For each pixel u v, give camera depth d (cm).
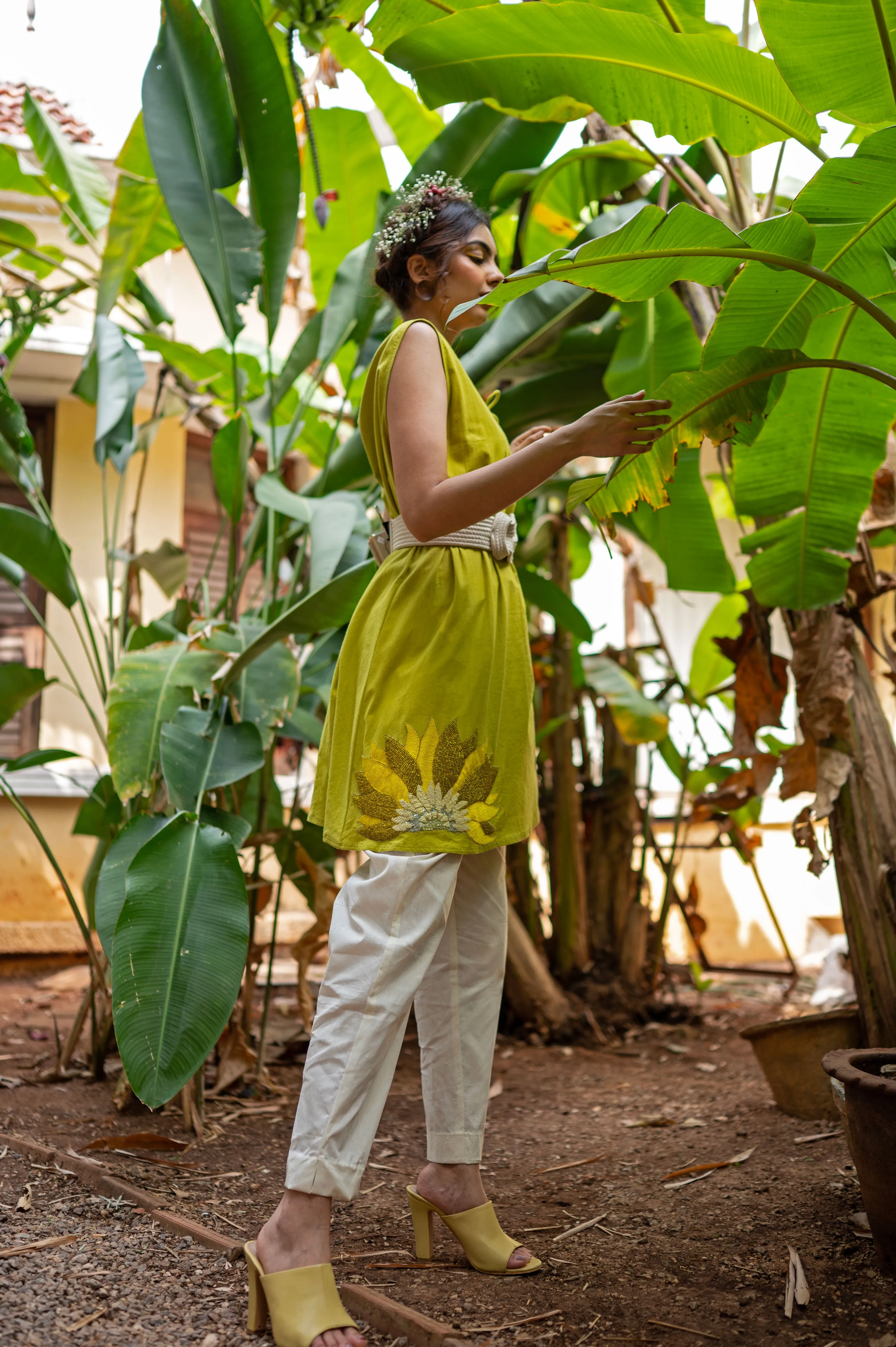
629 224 150
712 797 306
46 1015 375
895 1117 145
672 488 294
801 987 444
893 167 153
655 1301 143
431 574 147
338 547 240
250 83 256
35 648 526
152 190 302
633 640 566
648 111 200
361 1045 135
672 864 386
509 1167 213
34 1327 132
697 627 571
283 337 554
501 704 148
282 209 271
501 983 163
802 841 242
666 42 181
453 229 162
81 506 536
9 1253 156
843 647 241
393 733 142
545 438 134
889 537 284
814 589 240
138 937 198
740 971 468
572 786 379
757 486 230
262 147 263
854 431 217
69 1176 195
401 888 138
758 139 198
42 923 486
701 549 297
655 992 384
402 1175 205
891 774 238
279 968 478
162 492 552
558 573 393
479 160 295
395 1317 134
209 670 254
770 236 157
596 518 181
